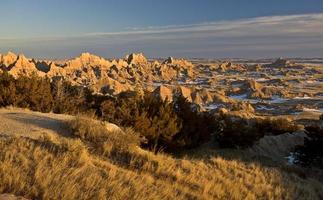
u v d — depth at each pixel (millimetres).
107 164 11555
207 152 25578
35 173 8922
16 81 24250
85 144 12992
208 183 12906
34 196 8109
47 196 8086
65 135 13547
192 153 23719
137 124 21188
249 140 32594
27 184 8461
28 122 14250
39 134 12805
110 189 9438
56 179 8836
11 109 17594
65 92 27766
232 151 29984
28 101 22719
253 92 198000
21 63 123750
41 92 23391
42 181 8648
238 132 31891
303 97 198125
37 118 15117
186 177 12922
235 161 18078
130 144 13828
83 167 10344
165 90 129000
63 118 15898
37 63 154125
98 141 13539
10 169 8844
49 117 15680
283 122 47625
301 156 31719
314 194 16578
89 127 14055
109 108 22875
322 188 18984
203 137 26938
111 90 118188
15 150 10383
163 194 10531
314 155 31125
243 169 17047
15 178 8406
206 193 12133
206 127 28234
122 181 10281
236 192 13156
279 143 39625
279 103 167250
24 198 7902
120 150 13320
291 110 140625
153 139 21422
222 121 39469
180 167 14125
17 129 13055
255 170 17234
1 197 7668
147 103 24156
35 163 9805
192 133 25625
